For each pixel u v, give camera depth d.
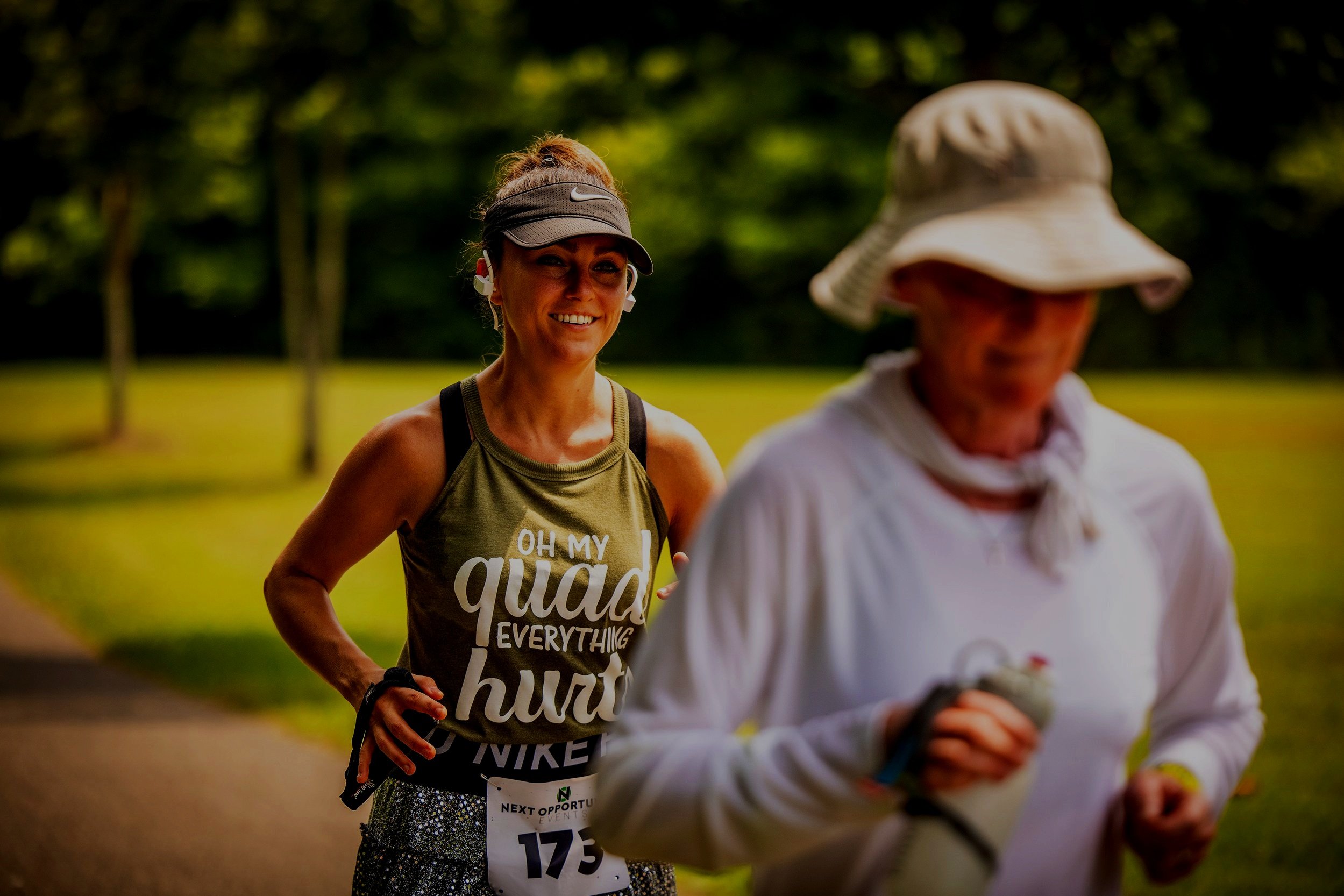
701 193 42.88
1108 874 2.44
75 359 65.38
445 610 3.80
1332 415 36.25
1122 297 13.13
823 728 2.18
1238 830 7.51
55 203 19.92
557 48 10.50
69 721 10.46
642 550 3.95
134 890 7.00
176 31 14.84
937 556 2.27
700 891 7.05
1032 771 2.17
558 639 3.81
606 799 2.32
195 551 18.84
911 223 2.24
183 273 58.47
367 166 49.34
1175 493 2.52
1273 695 10.48
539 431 3.88
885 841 2.30
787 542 2.28
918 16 9.25
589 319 3.83
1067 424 2.45
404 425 3.83
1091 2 8.34
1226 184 9.91
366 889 3.78
